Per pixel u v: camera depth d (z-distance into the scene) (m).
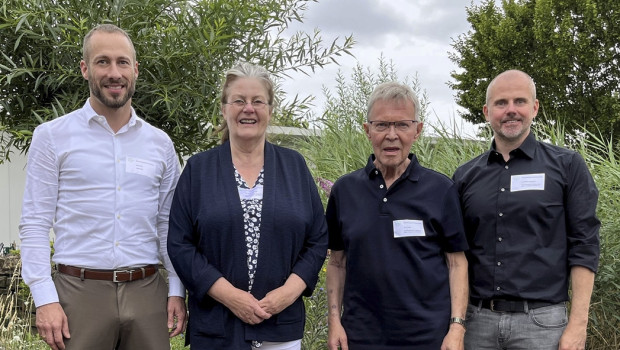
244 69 2.46
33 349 4.32
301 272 2.38
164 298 2.63
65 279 2.44
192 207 2.39
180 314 2.65
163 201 2.69
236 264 2.30
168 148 2.71
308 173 2.57
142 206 2.55
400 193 2.52
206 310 2.33
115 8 4.54
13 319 4.60
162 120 5.06
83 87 4.79
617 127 14.80
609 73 15.53
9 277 5.52
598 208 3.49
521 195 2.55
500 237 2.57
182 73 4.80
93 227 2.45
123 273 2.48
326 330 3.40
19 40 4.38
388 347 2.44
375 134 2.51
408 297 2.43
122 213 2.49
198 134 5.24
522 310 2.51
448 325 2.46
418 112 2.55
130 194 2.52
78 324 2.41
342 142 4.90
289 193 2.43
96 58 2.45
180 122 5.04
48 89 4.97
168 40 4.66
